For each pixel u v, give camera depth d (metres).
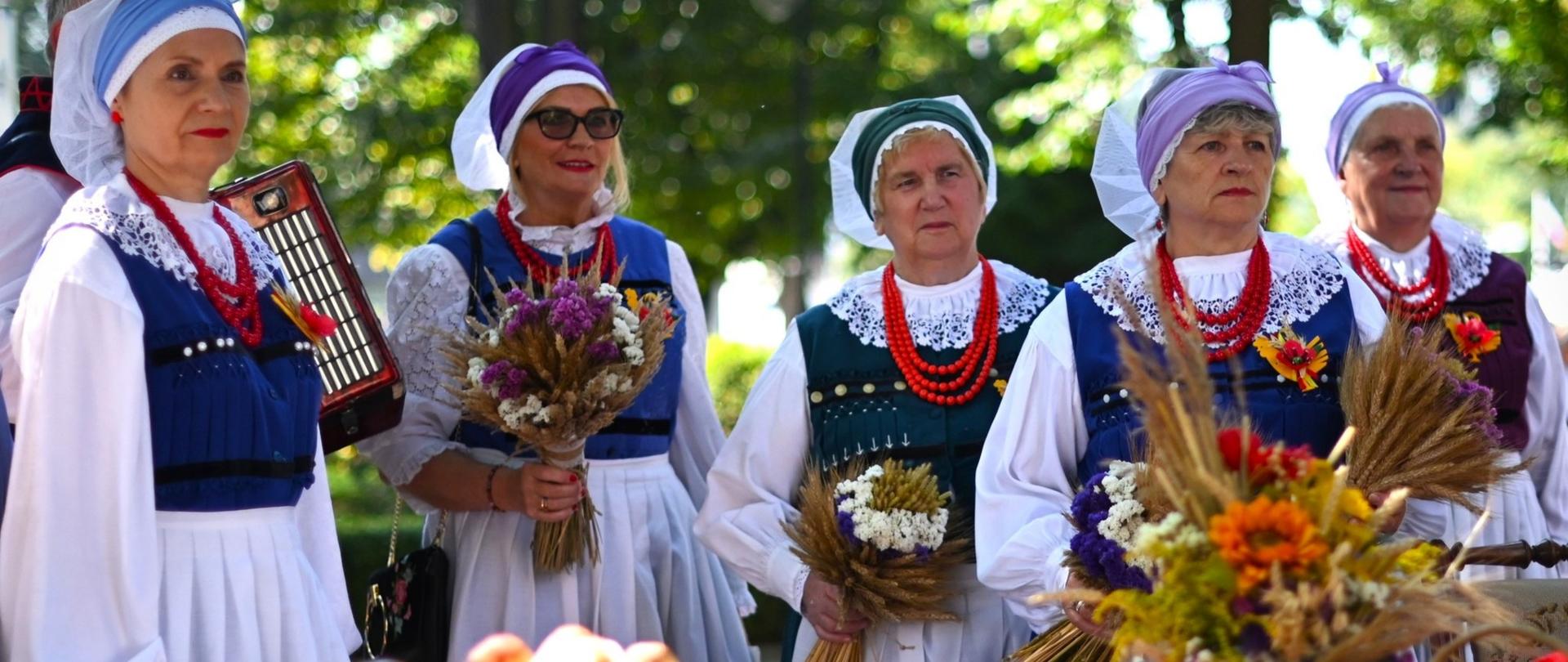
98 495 3.90
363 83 15.53
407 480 5.36
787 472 5.33
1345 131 5.86
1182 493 3.03
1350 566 2.91
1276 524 2.87
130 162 4.36
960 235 5.23
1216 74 4.64
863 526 4.81
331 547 4.63
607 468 5.48
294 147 15.47
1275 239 4.79
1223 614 2.89
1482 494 4.77
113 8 4.32
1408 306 5.61
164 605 4.02
